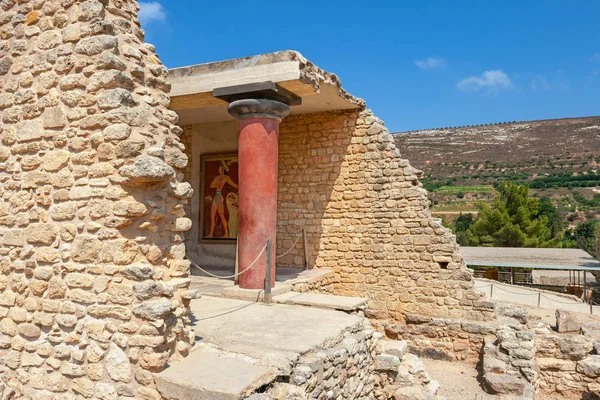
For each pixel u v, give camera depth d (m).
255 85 8.38
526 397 7.43
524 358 8.45
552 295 17.38
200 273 11.35
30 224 4.84
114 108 4.39
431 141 110.00
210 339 5.65
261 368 4.51
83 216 4.53
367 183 11.14
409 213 10.71
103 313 4.39
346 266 11.23
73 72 4.65
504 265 17.80
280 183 12.05
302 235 11.65
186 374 4.27
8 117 5.03
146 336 4.26
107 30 4.54
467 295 10.15
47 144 4.75
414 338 10.39
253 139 8.71
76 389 4.52
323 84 9.38
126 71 4.62
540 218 28.03
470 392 8.05
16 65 5.03
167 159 4.84
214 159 12.62
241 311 7.41
